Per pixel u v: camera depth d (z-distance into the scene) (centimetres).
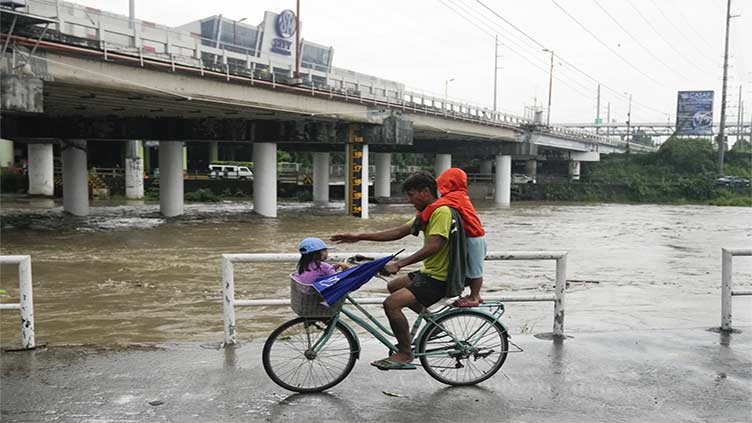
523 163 9138
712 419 536
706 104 9019
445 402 567
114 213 3694
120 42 2283
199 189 5650
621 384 616
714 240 2802
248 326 1066
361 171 3688
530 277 1662
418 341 590
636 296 1411
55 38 2023
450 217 547
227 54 2772
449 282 555
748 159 8000
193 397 573
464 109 4678
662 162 8181
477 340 609
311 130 3556
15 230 2702
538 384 614
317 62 6700
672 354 713
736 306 1295
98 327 1070
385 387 602
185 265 1795
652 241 2736
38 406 550
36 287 1452
